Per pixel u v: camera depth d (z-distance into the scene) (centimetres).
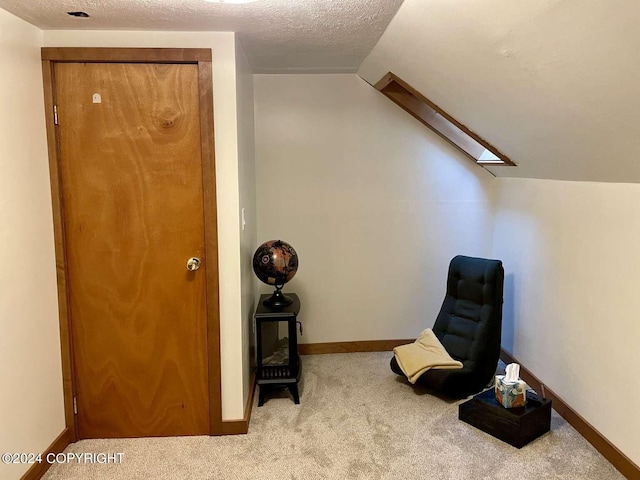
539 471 226
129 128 243
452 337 321
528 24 156
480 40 187
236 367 261
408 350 320
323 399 301
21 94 214
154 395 261
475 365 298
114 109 241
